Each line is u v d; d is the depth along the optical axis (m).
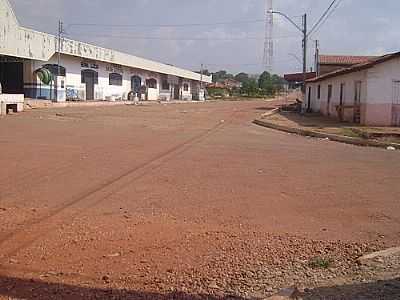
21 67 42.28
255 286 4.64
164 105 52.25
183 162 12.10
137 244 5.80
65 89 47.69
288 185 9.55
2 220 6.66
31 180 9.37
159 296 4.39
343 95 31.31
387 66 25.38
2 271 4.90
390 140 18.80
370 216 7.35
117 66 59.91
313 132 21.56
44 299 4.29
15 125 21.77
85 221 6.70
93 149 14.04
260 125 27.28
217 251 5.60
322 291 4.48
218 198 8.27
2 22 35.75
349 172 11.30
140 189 8.80
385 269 5.05
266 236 6.23
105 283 4.66
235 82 145.50
